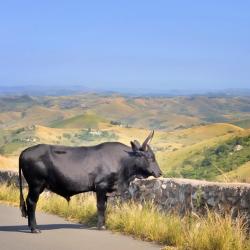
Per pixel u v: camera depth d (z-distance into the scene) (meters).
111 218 19.66
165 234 17.06
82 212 22.20
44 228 19.59
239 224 15.60
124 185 19.75
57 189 19.25
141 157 19.66
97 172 19.31
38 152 19.14
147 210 19.30
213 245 15.27
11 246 15.68
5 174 34.12
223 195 17.08
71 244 16.16
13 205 27.75
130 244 16.36
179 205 19.00
